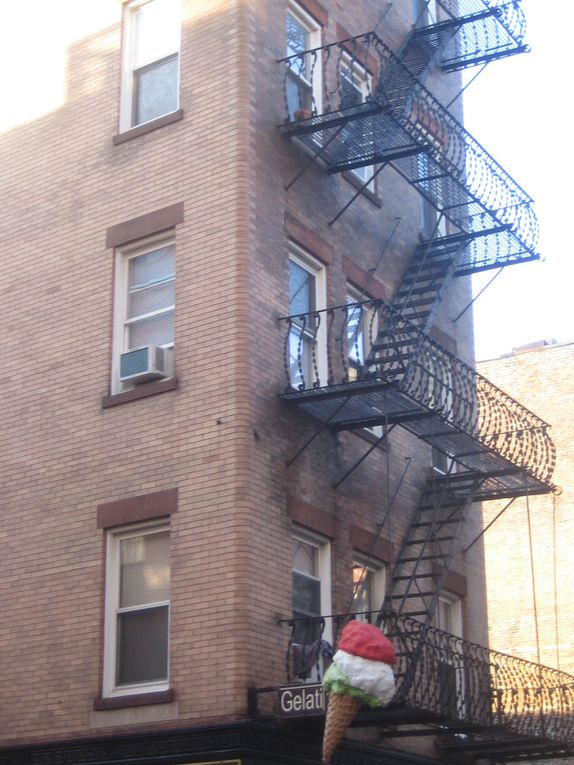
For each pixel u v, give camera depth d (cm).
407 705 1670
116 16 2077
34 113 2122
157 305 1894
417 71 2388
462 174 2178
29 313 2012
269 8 1995
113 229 1953
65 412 1914
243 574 1667
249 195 1844
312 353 1889
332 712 1473
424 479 2166
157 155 1942
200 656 1664
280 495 1775
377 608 1969
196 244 1853
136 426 1827
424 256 2208
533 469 2266
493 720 1903
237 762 1583
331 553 1873
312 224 1986
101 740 1700
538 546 3484
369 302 1834
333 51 2155
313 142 1986
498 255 2352
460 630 2228
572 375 3538
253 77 1911
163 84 2009
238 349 1761
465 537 2303
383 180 2250
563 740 2067
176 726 1655
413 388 1948
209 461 1738
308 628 1797
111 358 1894
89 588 1803
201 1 1981
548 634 3397
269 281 1850
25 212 2077
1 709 1831
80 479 1864
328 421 1822
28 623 1850
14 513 1922
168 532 1777
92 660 1766
